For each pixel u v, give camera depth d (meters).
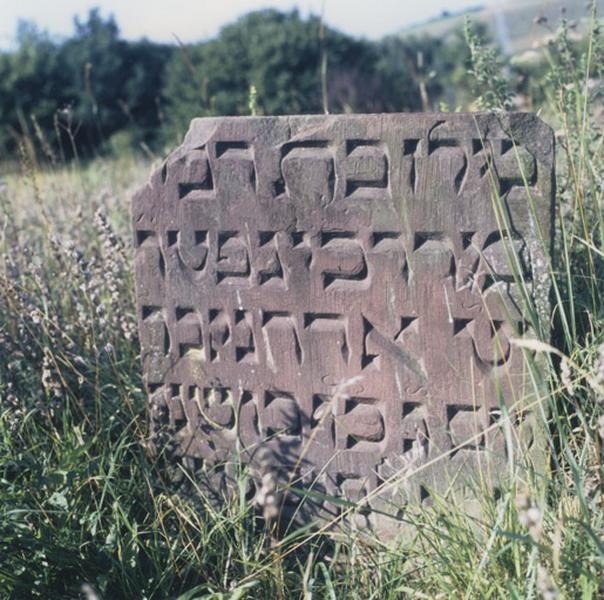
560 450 1.56
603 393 1.33
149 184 1.70
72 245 1.81
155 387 1.77
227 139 1.65
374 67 7.51
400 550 1.56
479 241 1.56
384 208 1.59
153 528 1.61
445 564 1.44
